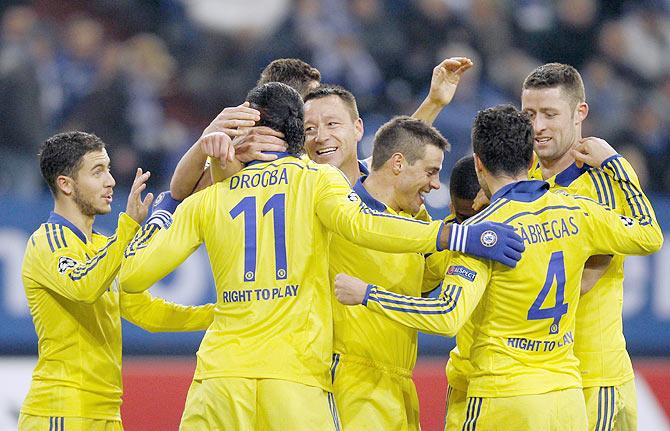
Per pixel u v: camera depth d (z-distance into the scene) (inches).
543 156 692.1
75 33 1568.7
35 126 1432.1
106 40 1668.3
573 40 1724.9
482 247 605.3
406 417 690.8
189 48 1636.3
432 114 787.4
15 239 1194.6
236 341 622.2
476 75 1621.6
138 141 1504.7
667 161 1637.6
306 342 621.6
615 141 1632.6
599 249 643.5
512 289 625.6
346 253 675.4
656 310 1283.2
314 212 627.5
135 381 1077.8
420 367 1157.1
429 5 1635.1
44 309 695.1
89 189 706.8
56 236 692.7
